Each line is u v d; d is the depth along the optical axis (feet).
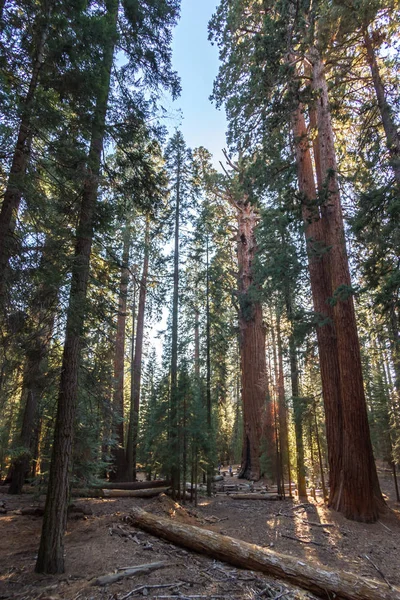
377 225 26.20
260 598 13.60
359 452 30.14
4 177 17.37
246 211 63.26
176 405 33.30
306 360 41.42
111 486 38.73
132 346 55.72
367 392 56.65
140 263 52.90
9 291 15.71
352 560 19.93
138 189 22.89
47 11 16.99
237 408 101.50
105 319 20.97
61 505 16.53
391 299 23.65
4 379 18.54
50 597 13.24
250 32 41.96
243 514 29.81
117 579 14.78
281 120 34.32
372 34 30.40
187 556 18.02
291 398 41.06
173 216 43.24
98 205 19.49
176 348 38.06
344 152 43.86
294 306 45.96
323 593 14.43
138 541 19.76
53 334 17.87
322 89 33.45
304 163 39.99
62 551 16.10
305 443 41.86
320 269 38.04
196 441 33.19
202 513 29.17
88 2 19.93
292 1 30.35
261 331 58.80
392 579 17.34
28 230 17.42
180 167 44.32
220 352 59.93
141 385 55.62
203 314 52.29
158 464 35.32
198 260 48.49
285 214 40.16
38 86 17.81
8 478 43.91
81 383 22.58
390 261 26.53
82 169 17.74
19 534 22.11
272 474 41.88
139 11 21.67
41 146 17.57
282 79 33.04
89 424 27.37
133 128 20.94
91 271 21.75
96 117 18.74
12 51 16.78
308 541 22.94
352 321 32.32
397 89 29.55
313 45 30.68
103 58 19.27
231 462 99.25
